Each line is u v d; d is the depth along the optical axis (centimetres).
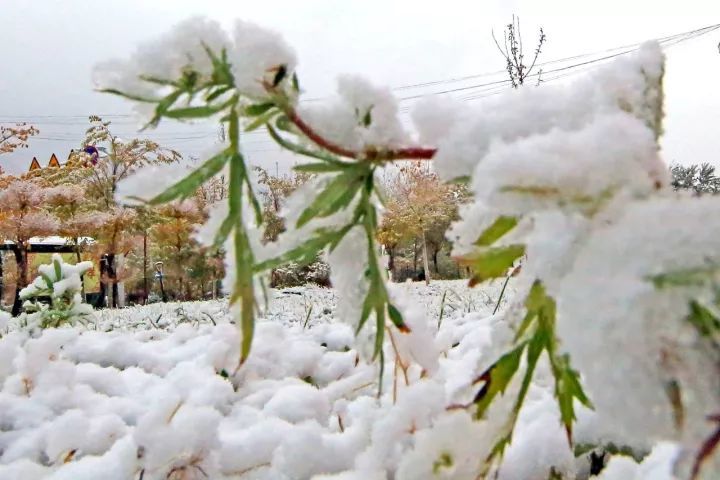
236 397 45
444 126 17
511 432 19
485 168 11
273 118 17
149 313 239
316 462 29
